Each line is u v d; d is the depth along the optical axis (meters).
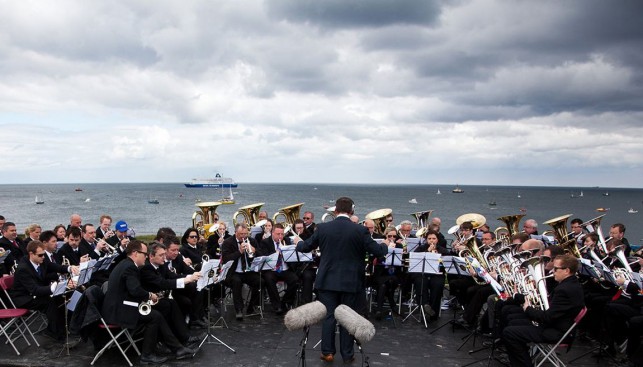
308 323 5.31
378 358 7.20
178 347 7.04
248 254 9.25
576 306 5.96
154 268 7.37
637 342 7.00
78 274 7.30
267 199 117.44
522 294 6.88
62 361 6.83
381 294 9.20
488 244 9.16
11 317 7.14
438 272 8.63
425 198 135.62
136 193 164.38
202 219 14.47
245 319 9.24
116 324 6.60
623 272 7.41
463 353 7.47
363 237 6.73
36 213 64.19
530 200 134.88
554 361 6.92
